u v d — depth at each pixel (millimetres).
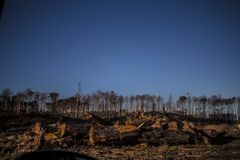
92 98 103750
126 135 42000
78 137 40656
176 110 112812
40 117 63438
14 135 44250
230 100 112000
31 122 58000
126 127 44469
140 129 45250
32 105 93062
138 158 28266
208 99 113688
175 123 48500
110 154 31547
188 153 32906
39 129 41031
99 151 34031
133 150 36250
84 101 97625
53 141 37250
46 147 34688
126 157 28859
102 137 40531
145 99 109875
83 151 33875
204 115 111688
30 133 40969
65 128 40031
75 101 95938
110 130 43625
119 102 104438
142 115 56188
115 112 97375
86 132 41906
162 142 42781
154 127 47812
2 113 66750
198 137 45625
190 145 42969
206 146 41875
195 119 92812
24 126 54812
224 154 31406
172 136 44312
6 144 36062
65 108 96562
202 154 31859
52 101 97188
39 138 35344
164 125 48375
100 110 103250
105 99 104250
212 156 29562
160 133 44219
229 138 51031
